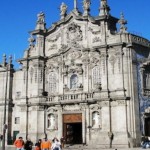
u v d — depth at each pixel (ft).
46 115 186.09
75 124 183.42
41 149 102.27
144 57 173.47
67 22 188.34
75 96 175.94
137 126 159.94
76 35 183.42
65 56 185.47
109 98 163.73
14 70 204.95
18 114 198.70
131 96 161.27
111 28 177.68
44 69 192.95
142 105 165.17
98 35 176.04
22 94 194.59
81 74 178.29
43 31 195.31
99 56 173.47
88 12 182.29
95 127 168.45
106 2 177.06
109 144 159.12
